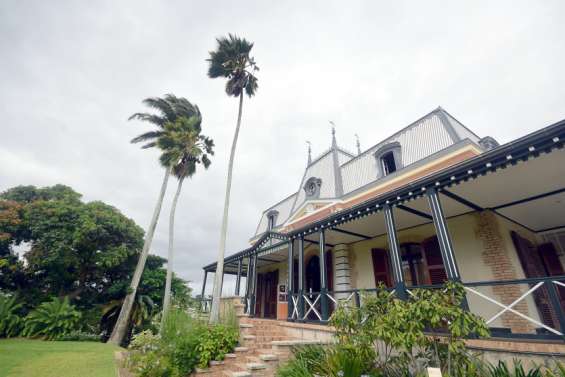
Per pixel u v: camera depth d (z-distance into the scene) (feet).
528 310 20.18
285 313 42.60
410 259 29.30
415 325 11.64
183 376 20.08
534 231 29.43
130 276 62.18
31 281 51.85
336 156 52.26
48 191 60.80
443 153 30.60
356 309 14.61
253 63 45.78
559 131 12.20
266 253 42.06
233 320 24.81
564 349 10.55
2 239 47.52
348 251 35.50
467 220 24.47
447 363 11.58
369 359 13.57
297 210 49.32
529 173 16.80
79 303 53.98
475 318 11.08
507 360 11.92
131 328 57.21
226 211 39.50
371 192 37.91
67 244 49.39
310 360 16.67
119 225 57.16
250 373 17.33
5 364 23.68
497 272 21.50
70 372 21.95
